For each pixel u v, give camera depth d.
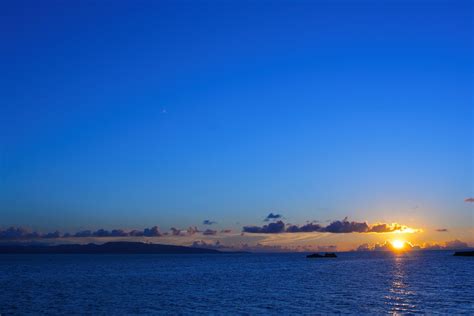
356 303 60.00
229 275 121.31
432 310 53.88
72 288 85.06
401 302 60.50
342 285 85.88
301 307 57.38
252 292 75.50
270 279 104.88
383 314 51.59
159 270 149.38
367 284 87.19
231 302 62.78
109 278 111.69
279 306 58.50
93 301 65.00
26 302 64.62
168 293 75.00
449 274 112.88
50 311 56.41
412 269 137.88
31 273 134.88
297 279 103.69
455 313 51.72
